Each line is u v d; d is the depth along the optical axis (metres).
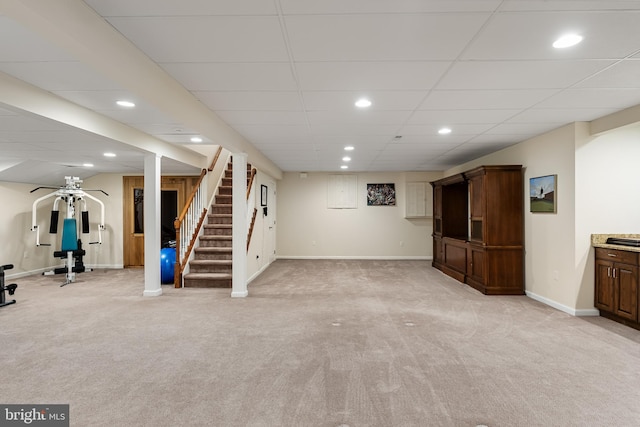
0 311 4.54
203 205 7.11
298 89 3.18
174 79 2.96
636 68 2.69
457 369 2.83
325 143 5.61
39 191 7.54
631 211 4.30
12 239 6.95
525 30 2.12
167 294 5.50
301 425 2.09
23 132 4.23
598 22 2.03
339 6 1.88
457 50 2.40
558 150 4.60
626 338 3.53
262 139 5.33
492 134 4.96
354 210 9.52
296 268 8.03
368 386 2.55
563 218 4.52
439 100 3.46
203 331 3.76
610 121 3.96
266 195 8.14
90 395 2.43
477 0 1.81
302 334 3.66
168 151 5.73
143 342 3.43
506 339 3.51
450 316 4.30
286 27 2.11
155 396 2.42
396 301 5.05
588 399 2.38
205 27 2.11
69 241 6.68
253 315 4.35
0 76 2.71
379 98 3.41
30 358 3.05
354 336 3.59
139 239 8.14
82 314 4.40
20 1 1.49
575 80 2.94
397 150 6.23
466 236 7.32
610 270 4.06
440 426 2.08
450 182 7.06
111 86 3.02
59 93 3.20
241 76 2.88
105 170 7.68
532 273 5.22
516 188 5.44
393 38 2.23
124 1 1.83
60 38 1.79
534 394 2.44
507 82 2.98
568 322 4.05
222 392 2.47
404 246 9.46
